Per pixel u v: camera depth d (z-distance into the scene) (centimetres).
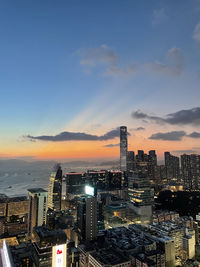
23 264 18862
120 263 16925
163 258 19350
